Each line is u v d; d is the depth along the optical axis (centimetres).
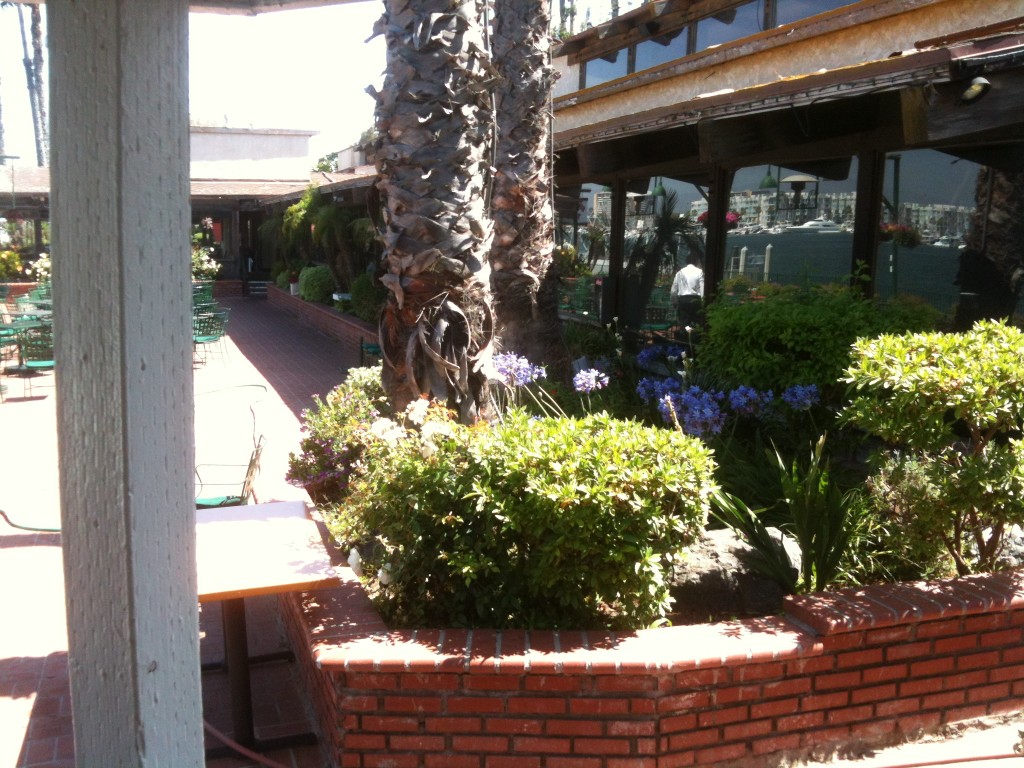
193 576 187
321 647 344
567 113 1495
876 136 721
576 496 350
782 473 461
